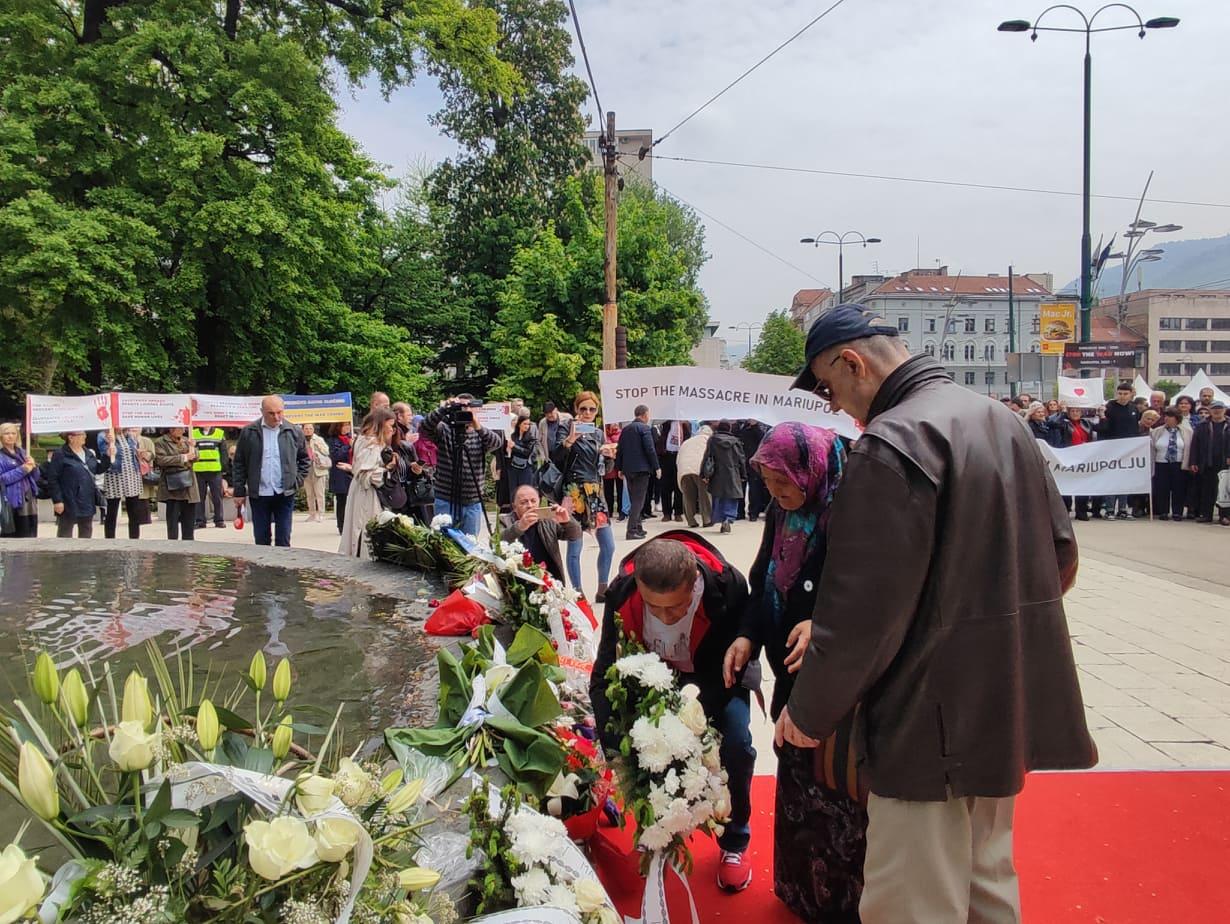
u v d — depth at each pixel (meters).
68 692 1.46
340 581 4.71
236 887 1.33
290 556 5.42
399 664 3.12
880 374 2.05
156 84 17.03
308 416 14.23
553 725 2.48
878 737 1.86
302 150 18.47
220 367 20.56
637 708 2.42
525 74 29.33
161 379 18.70
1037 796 3.37
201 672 3.08
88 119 16.31
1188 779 3.50
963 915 1.86
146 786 1.41
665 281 23.58
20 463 9.27
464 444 7.08
